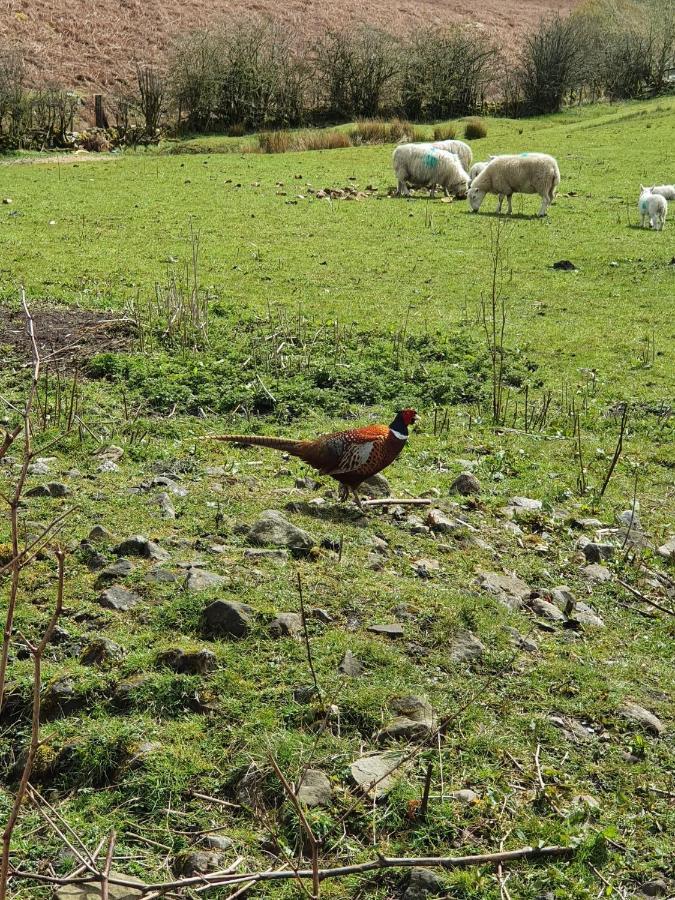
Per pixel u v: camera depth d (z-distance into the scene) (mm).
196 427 8289
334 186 23750
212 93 38781
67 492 6441
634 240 17984
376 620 5129
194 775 4051
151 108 36875
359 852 3766
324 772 4078
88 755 4082
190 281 14078
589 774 4340
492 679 4801
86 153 32562
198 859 3656
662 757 4512
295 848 3770
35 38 42281
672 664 5371
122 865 3664
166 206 20406
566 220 19812
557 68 42594
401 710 4461
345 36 43094
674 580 6480
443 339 11438
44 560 5488
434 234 18234
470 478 7402
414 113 42469
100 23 45125
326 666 4684
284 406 8953
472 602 5434
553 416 9508
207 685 4484
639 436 9125
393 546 6195
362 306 13172
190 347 10477
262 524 5984
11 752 4172
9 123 33125
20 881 3551
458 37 43500
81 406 8438
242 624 4859
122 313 11422
